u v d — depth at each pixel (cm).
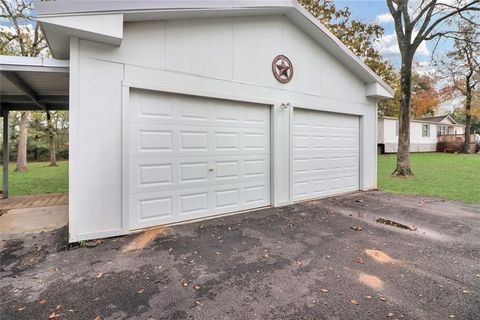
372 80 738
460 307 223
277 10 542
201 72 465
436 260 312
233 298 237
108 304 228
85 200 370
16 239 377
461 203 602
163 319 209
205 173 480
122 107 391
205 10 432
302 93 614
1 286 256
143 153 416
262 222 463
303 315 213
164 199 436
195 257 321
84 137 368
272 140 566
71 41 357
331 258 318
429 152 2284
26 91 525
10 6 1077
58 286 256
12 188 812
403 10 1009
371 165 789
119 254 330
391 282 263
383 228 430
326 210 546
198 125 471
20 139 1296
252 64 531
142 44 408
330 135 691
